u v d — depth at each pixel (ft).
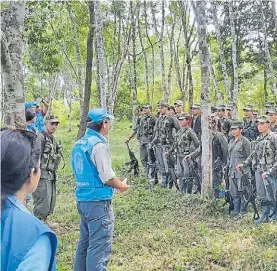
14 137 5.74
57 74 106.01
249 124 37.45
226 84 57.36
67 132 108.06
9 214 5.35
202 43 28.73
